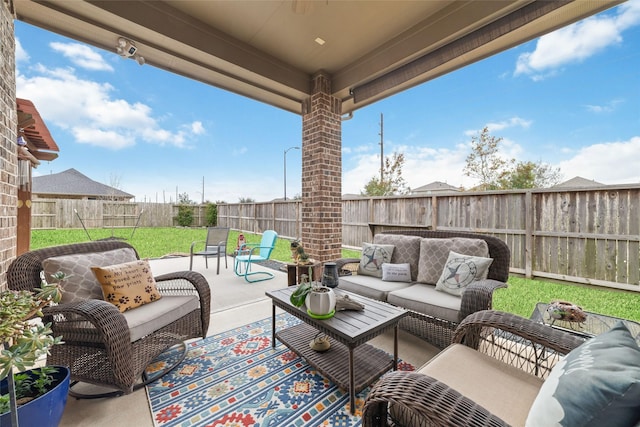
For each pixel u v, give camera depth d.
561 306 2.02
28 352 1.00
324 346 1.90
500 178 8.41
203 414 1.51
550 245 3.63
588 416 0.69
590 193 3.32
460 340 1.48
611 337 0.93
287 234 7.97
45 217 10.08
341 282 2.71
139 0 2.54
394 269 2.69
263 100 4.16
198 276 2.25
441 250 2.59
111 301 1.86
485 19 2.49
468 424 0.77
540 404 0.81
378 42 3.24
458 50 2.74
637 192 3.02
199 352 2.15
